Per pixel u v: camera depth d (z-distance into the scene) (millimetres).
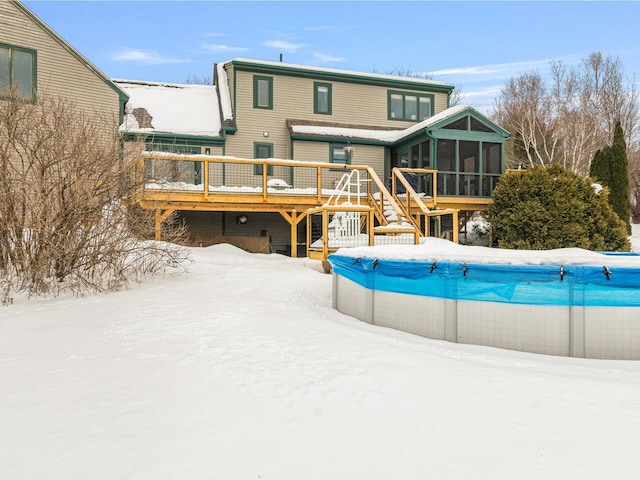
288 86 17750
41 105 8703
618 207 18906
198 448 2426
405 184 13586
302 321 5488
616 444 2486
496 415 2834
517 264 4973
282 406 2977
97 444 2473
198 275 9438
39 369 3781
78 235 8227
